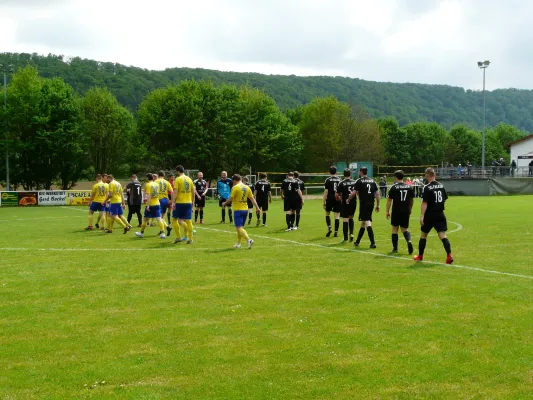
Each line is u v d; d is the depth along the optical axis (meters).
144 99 61.44
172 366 5.39
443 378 5.08
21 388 4.91
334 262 11.16
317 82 176.88
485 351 5.76
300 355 5.67
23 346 5.98
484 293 8.29
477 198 40.06
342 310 7.36
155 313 7.27
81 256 12.09
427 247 13.37
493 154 100.75
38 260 11.54
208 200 40.56
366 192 13.31
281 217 23.59
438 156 92.81
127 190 19.58
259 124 64.06
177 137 55.75
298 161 72.31
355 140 71.69
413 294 8.26
